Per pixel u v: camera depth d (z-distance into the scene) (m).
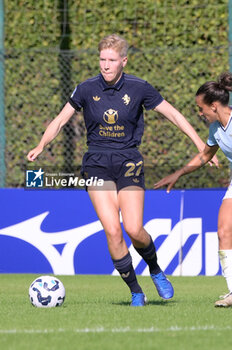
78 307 23.58
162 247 36.69
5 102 42.06
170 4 42.44
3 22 42.69
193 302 25.81
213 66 40.97
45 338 17.45
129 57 41.47
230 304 23.31
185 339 17.25
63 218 37.41
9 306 24.17
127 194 22.59
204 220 36.44
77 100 22.91
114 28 42.97
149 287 33.25
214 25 41.97
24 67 42.19
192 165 23.44
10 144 41.66
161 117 40.31
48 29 43.53
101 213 22.55
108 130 22.56
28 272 37.53
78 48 43.41
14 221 37.78
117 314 21.58
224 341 17.02
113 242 22.56
